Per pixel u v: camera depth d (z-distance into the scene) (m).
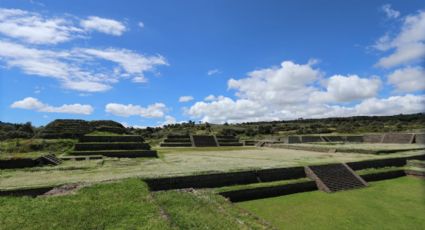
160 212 10.36
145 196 11.80
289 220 12.95
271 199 16.52
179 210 11.73
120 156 28.92
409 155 29.95
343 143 50.84
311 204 15.49
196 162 23.81
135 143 31.50
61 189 12.60
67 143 33.44
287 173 20.25
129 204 10.80
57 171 17.70
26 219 9.37
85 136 31.27
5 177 15.27
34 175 16.02
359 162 24.73
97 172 17.28
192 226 10.02
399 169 24.95
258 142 56.16
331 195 17.53
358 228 12.12
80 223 9.14
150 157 28.81
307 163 22.62
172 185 15.84
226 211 12.45
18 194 12.17
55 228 8.80
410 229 12.05
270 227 11.26
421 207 15.09
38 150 30.62
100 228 8.87
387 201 16.20
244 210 13.30
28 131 46.28
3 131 43.94
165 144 48.34
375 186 20.41
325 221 12.87
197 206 12.52
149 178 15.28
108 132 35.84
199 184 16.70
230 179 17.84
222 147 47.88
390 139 52.62
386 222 12.81
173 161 24.67
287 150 40.75
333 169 21.67
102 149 29.83
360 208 14.82
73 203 10.69
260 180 18.91
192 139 51.81
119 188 12.62
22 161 19.66
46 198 11.32
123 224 9.17
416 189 19.44
